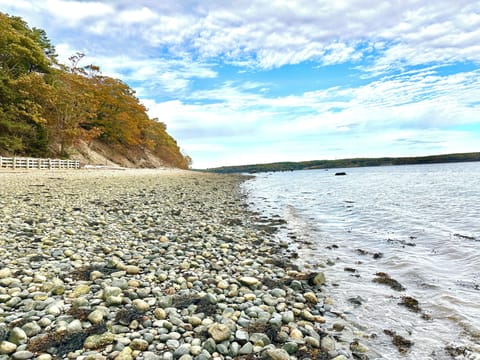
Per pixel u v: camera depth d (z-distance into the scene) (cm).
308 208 1845
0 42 4062
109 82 6303
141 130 7738
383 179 5238
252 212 1570
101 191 1933
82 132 4906
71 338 361
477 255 832
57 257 636
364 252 862
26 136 4166
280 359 349
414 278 661
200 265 666
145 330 385
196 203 1717
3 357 321
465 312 503
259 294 537
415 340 421
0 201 1250
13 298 435
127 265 627
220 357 349
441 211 1653
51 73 4928
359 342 412
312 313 491
